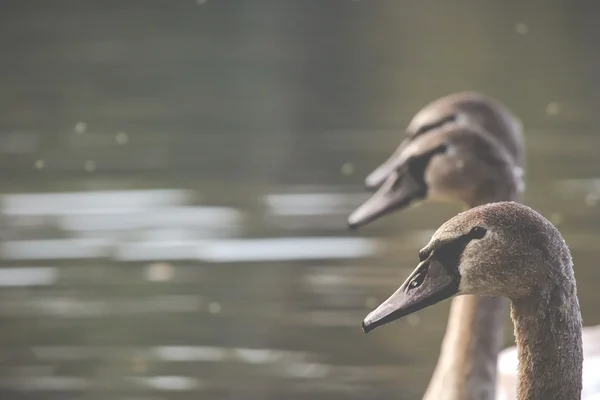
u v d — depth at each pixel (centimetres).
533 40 3078
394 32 3291
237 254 1568
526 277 544
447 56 2905
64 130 2275
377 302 1385
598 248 1521
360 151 2055
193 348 1280
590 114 2250
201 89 2647
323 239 1614
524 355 544
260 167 1977
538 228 548
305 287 1444
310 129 2248
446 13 3562
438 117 1015
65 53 3067
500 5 3666
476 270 552
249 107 2464
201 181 1897
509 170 881
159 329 1336
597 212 1677
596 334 1190
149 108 2472
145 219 1712
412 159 894
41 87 2669
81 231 1666
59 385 1199
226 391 1173
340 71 2777
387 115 2317
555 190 1798
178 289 1455
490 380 827
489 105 1012
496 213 555
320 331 1316
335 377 1195
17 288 1472
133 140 2195
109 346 1281
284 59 2948
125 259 1559
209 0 3859
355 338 1294
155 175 1936
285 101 2494
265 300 1405
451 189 883
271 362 1241
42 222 1708
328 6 3753
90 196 1819
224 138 2195
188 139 2195
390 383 1177
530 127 2181
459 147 884
